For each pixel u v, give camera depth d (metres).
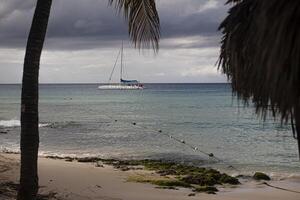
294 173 20.58
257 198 14.73
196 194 14.73
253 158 25.83
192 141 33.84
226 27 5.10
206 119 53.47
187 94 140.62
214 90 185.38
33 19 8.11
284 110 4.04
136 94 146.12
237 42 4.76
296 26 3.55
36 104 8.16
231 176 18.52
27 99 8.06
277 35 3.57
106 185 15.23
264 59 3.82
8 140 33.41
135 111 67.94
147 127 44.91
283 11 3.59
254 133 38.81
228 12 5.11
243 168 22.45
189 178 17.09
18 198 8.24
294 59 3.56
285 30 3.55
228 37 4.99
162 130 41.91
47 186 13.84
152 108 74.88
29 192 8.17
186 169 20.11
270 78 3.73
